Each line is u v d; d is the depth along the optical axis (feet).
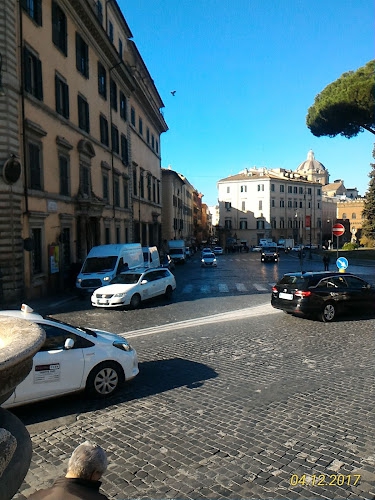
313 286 41.11
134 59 133.49
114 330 39.24
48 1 67.10
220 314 46.24
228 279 89.86
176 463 14.98
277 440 16.53
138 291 52.49
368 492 13.15
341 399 20.67
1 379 5.44
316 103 110.42
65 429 18.13
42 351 20.49
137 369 23.79
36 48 62.69
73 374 20.93
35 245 62.44
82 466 7.51
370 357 28.14
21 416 19.65
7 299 53.93
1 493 5.38
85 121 86.07
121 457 15.52
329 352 29.58
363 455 15.33
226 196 331.57
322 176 444.14
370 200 208.95
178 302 56.24
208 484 13.66
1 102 53.36
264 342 32.89
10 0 54.39
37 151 63.21
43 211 64.64
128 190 124.57
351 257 155.94
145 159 153.79
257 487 13.46
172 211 219.82
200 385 23.22
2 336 7.02
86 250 82.07
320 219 364.17
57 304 56.59
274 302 43.65
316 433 17.07
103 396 21.76
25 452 6.16
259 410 19.49
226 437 16.88
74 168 78.69
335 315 41.47
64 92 74.79
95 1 92.48
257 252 262.06
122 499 12.96
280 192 326.65
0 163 53.47
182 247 157.69
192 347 31.76
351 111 100.53
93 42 89.61
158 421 18.65
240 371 25.54
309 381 23.43
